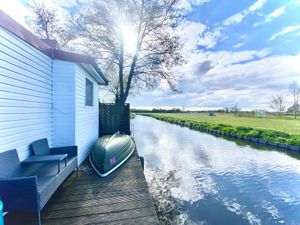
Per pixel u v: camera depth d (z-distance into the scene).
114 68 12.20
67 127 4.25
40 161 2.92
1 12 2.49
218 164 9.02
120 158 4.77
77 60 4.25
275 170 8.13
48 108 4.00
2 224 1.73
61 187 3.41
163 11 10.30
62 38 10.92
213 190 6.20
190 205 5.22
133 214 2.61
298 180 7.02
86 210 2.68
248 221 4.54
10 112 2.79
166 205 5.18
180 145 13.55
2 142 2.62
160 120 41.44
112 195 3.13
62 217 2.51
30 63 3.33
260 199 5.61
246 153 11.12
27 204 2.16
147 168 8.38
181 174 7.65
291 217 4.71
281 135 13.12
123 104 9.23
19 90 3.01
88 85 5.80
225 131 17.88
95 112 6.95
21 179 2.12
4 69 2.66
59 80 4.20
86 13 10.22
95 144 5.56
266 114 40.47
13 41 2.86
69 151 4.00
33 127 3.42
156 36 10.61
